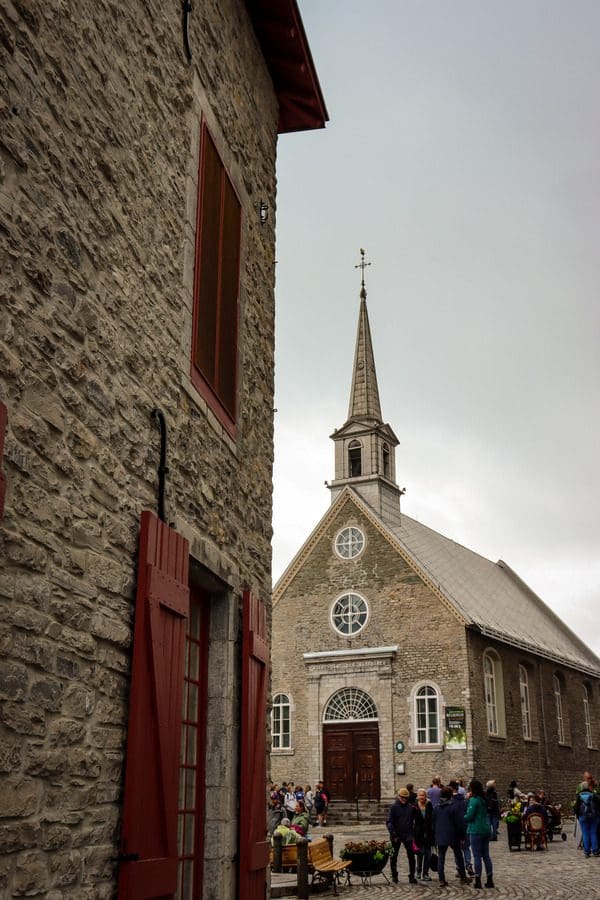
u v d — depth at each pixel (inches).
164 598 224.8
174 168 270.8
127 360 224.7
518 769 1350.9
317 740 1342.3
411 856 639.8
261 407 365.4
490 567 1857.8
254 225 372.2
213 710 286.8
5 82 172.9
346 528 1437.0
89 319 204.1
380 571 1381.6
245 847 281.1
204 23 315.3
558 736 1540.4
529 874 670.5
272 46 401.7
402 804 647.8
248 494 338.3
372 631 1357.0
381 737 1294.3
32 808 165.5
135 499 223.9
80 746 185.3
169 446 250.2
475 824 609.9
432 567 1440.7
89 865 184.4
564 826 1288.1
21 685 165.2
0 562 161.8
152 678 213.5
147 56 255.1
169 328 256.4
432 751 1252.5
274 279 402.3
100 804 191.6
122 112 232.5
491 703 1349.7
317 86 427.2
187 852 265.0
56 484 184.1
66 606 183.9
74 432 193.5
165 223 259.1
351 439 1556.3
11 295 171.0
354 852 617.0
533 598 1889.8
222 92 332.5
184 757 269.0
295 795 1141.7
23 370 173.6
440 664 1286.9
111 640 203.0
